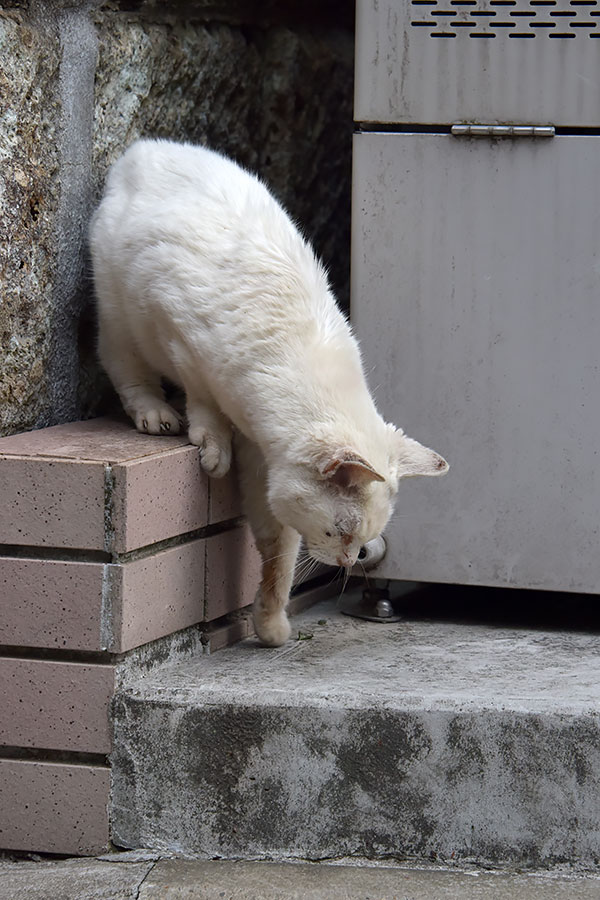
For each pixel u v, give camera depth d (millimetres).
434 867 3111
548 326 3709
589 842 3074
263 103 4883
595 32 3564
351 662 3529
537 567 3838
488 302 3729
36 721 3232
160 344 3650
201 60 4395
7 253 3467
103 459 3168
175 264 3506
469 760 3098
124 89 4031
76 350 3941
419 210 3721
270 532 3596
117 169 3893
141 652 3312
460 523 3855
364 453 3195
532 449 3777
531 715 3064
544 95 3613
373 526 3279
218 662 3520
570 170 3627
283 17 4906
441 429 3816
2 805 3273
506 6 3590
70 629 3176
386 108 3689
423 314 3768
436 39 3635
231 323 3396
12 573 3182
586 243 3650
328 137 5172
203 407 3566
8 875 3137
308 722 3145
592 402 3723
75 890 2996
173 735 3191
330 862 3146
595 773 3059
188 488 3412
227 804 3193
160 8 4195
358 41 3670
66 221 3807
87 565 3146
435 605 4262
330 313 3516
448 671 3438
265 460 3443
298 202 5039
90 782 3227
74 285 3889
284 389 3295
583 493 3773
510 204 3672
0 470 3166
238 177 3779
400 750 3121
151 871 3098
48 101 3643
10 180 3457
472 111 3650
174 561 3383
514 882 3014
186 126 4426
